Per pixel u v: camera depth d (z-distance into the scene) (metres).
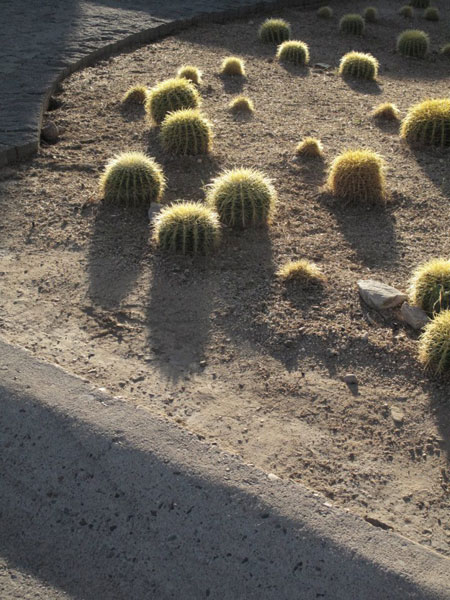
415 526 3.31
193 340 4.53
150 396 4.02
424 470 3.65
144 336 4.54
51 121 7.99
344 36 13.59
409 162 7.51
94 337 4.51
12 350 4.10
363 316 4.86
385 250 5.77
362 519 3.16
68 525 3.21
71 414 3.64
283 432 3.84
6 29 11.33
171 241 5.42
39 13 12.47
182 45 11.75
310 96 9.63
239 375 4.26
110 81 9.57
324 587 2.90
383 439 3.84
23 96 8.38
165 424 3.62
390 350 4.52
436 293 4.77
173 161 7.18
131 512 3.23
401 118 8.87
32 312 4.70
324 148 7.75
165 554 3.07
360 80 10.67
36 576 3.03
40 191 6.39
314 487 3.49
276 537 3.08
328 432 3.87
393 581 2.90
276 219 6.16
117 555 3.09
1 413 3.68
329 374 4.32
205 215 5.46
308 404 4.06
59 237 5.65
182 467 3.38
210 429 3.81
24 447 3.53
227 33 12.84
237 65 10.16
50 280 5.07
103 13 12.76
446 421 3.98
